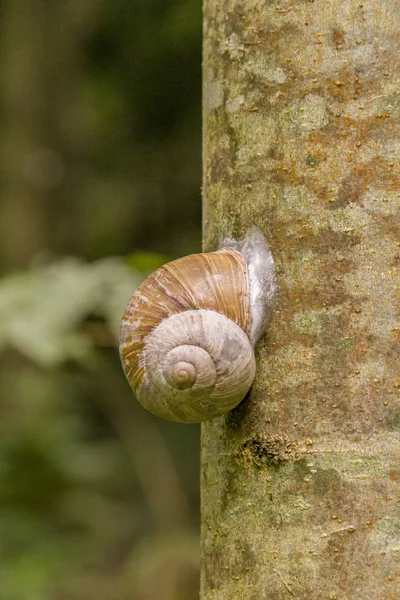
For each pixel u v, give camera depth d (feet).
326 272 1.76
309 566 1.74
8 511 4.26
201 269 1.80
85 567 4.24
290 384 1.76
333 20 1.78
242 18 1.83
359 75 1.77
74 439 4.68
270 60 1.80
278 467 1.76
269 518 1.76
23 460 4.42
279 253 1.78
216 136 1.85
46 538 4.21
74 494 4.50
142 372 1.80
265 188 1.79
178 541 4.35
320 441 1.75
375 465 1.73
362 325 1.75
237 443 1.79
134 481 5.13
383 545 1.72
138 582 4.08
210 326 1.77
